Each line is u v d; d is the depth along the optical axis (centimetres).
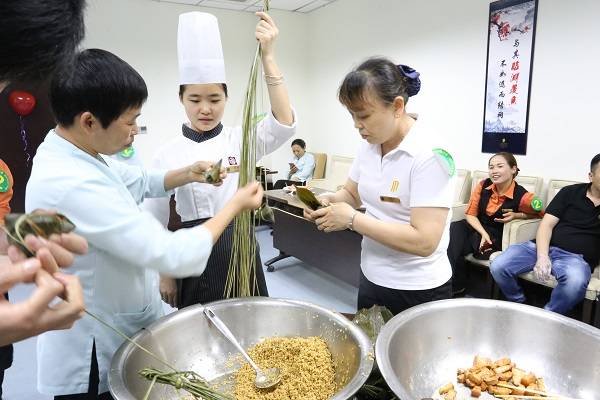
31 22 43
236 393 93
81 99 77
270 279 349
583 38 300
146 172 122
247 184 105
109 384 75
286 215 366
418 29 433
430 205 112
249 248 121
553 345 94
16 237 49
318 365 95
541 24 324
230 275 122
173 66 524
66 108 79
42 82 52
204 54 127
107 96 77
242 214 117
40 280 46
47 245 50
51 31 45
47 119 373
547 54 323
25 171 376
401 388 71
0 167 156
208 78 129
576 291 241
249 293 122
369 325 108
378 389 89
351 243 307
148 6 498
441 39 409
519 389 88
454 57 398
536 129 338
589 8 294
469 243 306
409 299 126
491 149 375
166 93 525
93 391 95
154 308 108
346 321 97
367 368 81
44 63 48
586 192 262
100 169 88
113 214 78
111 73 77
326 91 584
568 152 319
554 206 271
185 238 85
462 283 310
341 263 320
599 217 254
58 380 93
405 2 443
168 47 518
